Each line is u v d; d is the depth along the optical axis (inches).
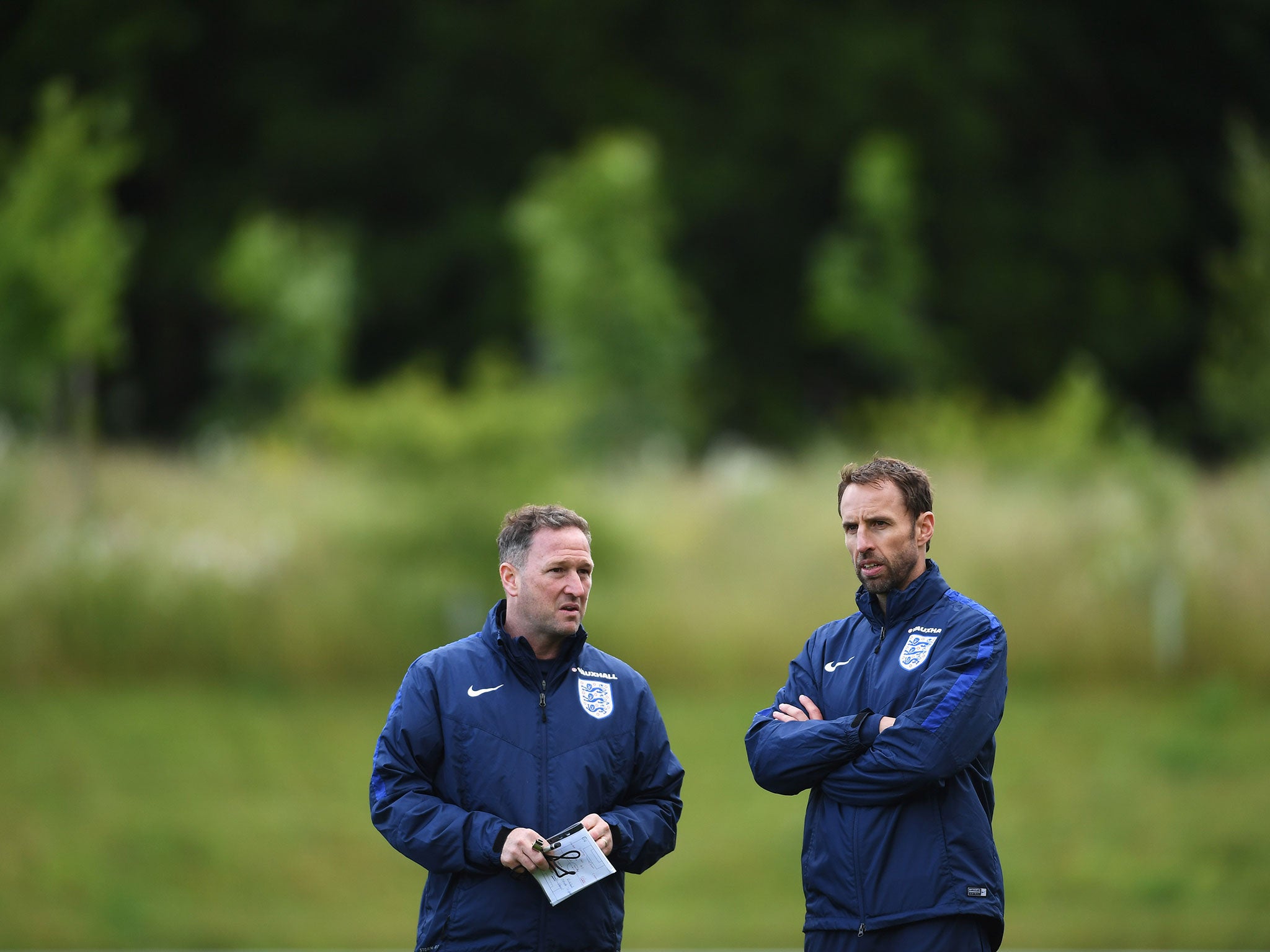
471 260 4692.4
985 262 4825.3
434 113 4864.7
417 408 2363.4
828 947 617.6
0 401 2440.9
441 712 637.3
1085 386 2952.8
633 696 657.6
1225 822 1523.1
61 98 2476.6
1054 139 5255.9
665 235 4414.4
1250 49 5246.1
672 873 1450.5
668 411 3058.6
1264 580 2071.9
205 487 2447.1
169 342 4739.2
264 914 1341.0
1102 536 2159.2
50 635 2014.0
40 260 2335.1
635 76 4913.9
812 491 2454.5
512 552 649.0
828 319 3841.0
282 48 4985.2
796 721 633.6
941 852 607.2
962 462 2716.5
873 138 4579.2
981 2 5007.4
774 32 4931.1
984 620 628.7
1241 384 2925.7
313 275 3400.6
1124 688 2021.4
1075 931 1248.8
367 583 2140.7
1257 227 2974.9
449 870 611.2
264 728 1850.4
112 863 1428.4
